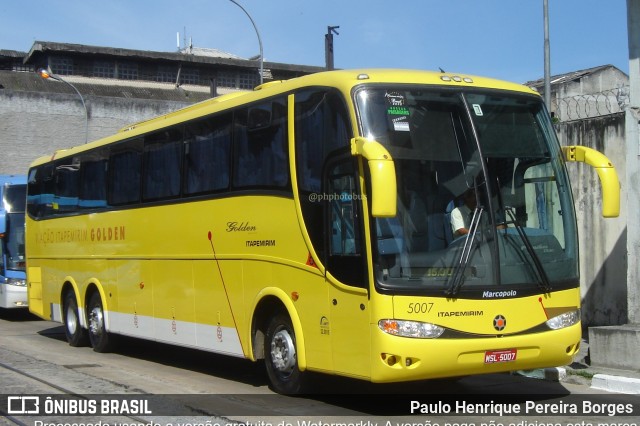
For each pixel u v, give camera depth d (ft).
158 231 39.42
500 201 26.81
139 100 136.46
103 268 45.65
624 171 44.14
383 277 24.90
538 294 26.68
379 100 26.53
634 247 35.99
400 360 24.56
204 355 45.50
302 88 29.40
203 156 35.88
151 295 40.14
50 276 53.57
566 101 52.75
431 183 26.07
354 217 25.98
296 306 29.01
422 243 25.48
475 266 25.80
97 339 46.65
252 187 31.96
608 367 34.68
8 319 71.87
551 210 28.09
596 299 45.65
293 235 29.27
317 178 28.09
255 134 32.12
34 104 128.57
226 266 33.53
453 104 27.37
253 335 31.71
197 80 171.73
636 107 36.58
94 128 132.67
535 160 28.14
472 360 25.38
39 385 34.01
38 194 56.39
